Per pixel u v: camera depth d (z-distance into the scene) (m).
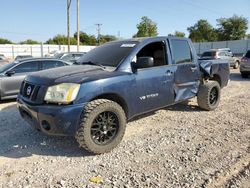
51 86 4.06
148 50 5.36
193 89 6.36
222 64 7.36
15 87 8.84
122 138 4.50
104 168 3.82
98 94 4.21
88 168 3.82
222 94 9.47
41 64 9.49
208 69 6.69
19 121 6.07
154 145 4.60
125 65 4.74
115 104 4.34
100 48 5.67
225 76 7.57
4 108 7.69
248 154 4.23
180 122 5.92
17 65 8.99
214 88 6.91
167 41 5.66
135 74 4.78
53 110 3.93
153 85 5.09
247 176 3.56
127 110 4.72
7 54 48.78
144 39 5.28
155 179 3.50
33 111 4.12
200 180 3.46
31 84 4.40
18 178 3.56
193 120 6.07
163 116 6.36
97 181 3.46
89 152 4.24
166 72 5.39
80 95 4.03
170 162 3.97
